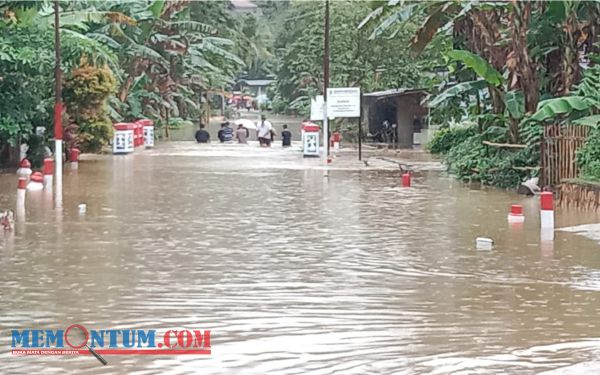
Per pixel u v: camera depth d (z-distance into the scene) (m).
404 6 31.91
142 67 59.62
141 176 32.16
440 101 32.03
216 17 76.50
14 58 30.33
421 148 51.31
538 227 19.28
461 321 11.02
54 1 32.16
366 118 59.03
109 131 42.41
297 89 78.19
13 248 16.36
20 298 12.25
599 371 8.91
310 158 42.62
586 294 12.59
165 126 65.88
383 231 18.80
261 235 18.17
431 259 15.42
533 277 13.80
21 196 24.61
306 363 9.24
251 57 89.81
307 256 15.70
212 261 15.16
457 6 29.83
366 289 12.93
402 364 9.20
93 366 9.20
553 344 9.96
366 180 31.14
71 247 16.50
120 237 17.77
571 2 26.77
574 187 22.62
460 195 26.16
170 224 19.69
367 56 61.09
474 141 32.22
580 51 30.02
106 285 13.12
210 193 26.42
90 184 28.89
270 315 11.32
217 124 86.56
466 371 8.95
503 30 30.09
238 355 9.55
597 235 17.97
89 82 39.25
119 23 44.78
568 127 24.12
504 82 29.92
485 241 16.75
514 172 27.86
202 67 68.62
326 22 38.66
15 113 32.97
